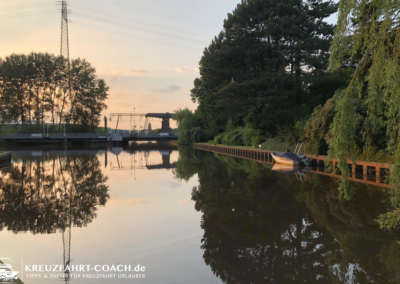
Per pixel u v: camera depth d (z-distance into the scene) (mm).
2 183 16250
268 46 25516
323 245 7344
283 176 17484
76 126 60531
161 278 5797
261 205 11148
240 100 26875
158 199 12453
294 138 25406
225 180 16984
